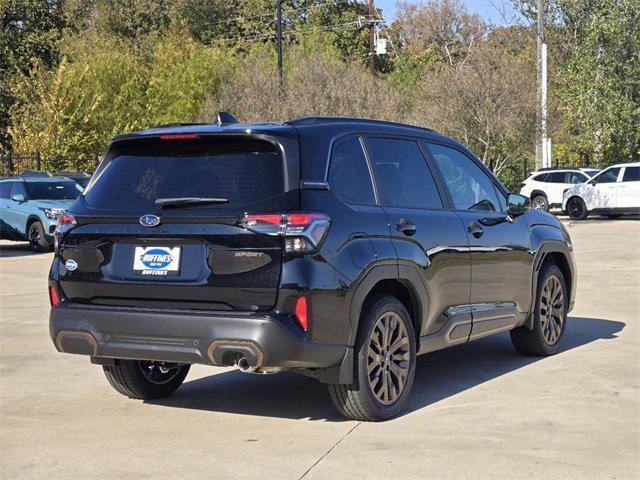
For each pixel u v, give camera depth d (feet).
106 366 23.47
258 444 20.11
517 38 151.43
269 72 115.85
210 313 19.71
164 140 21.16
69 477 18.04
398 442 20.06
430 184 24.50
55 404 23.91
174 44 159.02
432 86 107.96
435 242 23.50
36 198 79.30
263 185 19.95
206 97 132.87
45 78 131.13
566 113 131.13
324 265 19.86
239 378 26.99
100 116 140.05
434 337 23.67
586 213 109.40
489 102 104.63
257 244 19.51
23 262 66.69
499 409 22.72
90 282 21.12
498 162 110.11
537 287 28.55
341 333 20.30
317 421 22.00
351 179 21.77
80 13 223.92
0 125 145.07
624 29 128.06
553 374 26.61
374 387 21.48
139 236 20.56
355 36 223.51
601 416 21.93
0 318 38.50
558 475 17.75
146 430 21.38
